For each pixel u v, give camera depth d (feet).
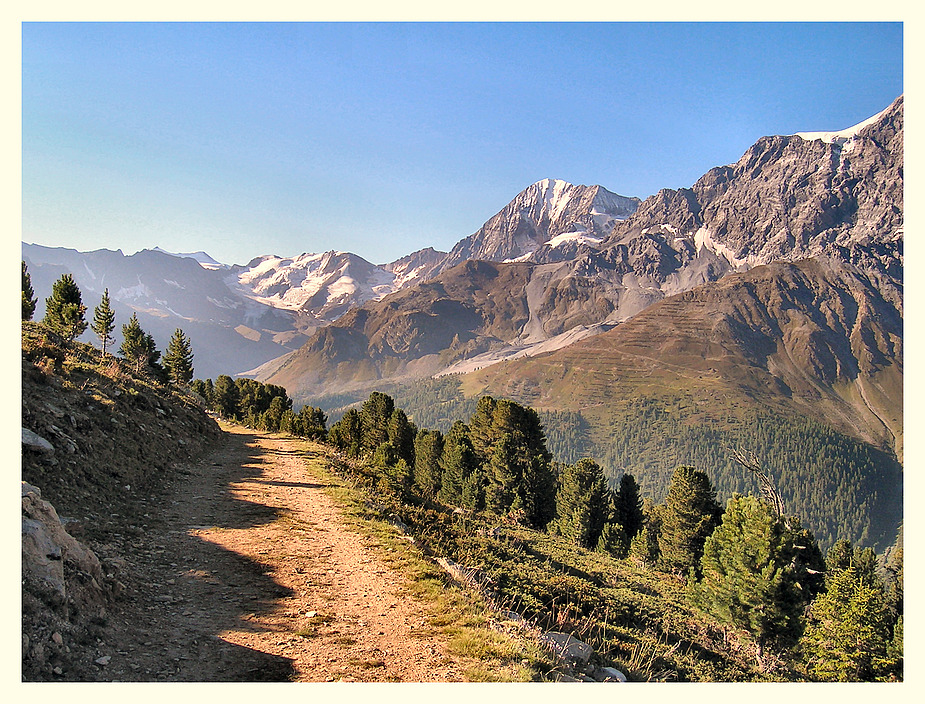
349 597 43.68
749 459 119.24
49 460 56.44
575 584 83.66
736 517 116.26
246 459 119.24
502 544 101.76
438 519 97.55
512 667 34.71
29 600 30.53
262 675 31.35
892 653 112.68
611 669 41.70
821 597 125.70
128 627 34.99
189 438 117.70
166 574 45.09
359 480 104.99
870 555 208.74
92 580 36.29
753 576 102.17
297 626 37.91
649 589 118.83
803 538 113.39
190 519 62.03
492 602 47.70
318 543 56.90
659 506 314.35
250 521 63.46
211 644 34.47
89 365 110.01
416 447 286.66
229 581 45.03
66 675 28.53
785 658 103.14
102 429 76.59
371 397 288.10
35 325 129.59
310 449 155.22
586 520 236.02
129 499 63.36
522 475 225.15
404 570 50.62
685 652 70.49
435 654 35.37
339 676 31.76
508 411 231.09
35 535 33.76
